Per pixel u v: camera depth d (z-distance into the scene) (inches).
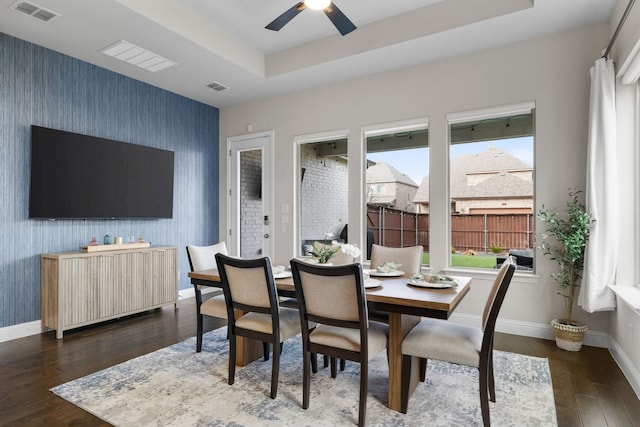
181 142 199.9
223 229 220.7
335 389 94.6
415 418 81.0
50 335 137.7
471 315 146.3
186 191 202.7
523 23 126.6
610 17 122.1
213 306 116.6
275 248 200.7
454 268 150.9
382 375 103.3
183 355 117.6
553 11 119.4
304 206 195.9
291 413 82.7
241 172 215.3
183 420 79.9
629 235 112.8
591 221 114.8
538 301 134.4
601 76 113.8
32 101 139.9
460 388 95.1
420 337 83.6
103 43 139.5
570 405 86.5
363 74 171.0
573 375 102.3
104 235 164.4
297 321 99.5
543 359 113.7
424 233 162.6
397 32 141.4
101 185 159.6
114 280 149.9
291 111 195.3
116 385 96.4
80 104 154.9
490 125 149.1
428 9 135.4
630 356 100.9
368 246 175.8
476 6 126.6
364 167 175.3
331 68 163.9
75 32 131.2
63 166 147.1
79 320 138.5
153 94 185.2
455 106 151.1
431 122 156.1
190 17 137.1
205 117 214.5
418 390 94.0
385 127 167.2
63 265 134.2
